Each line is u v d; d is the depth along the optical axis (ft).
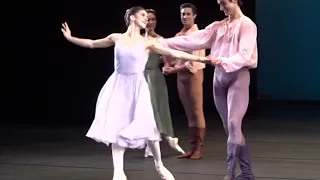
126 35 24.71
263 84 64.13
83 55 50.08
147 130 23.71
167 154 34.40
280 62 63.36
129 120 24.03
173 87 55.93
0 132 44.45
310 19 62.08
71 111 50.60
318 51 62.23
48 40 50.19
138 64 24.27
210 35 24.73
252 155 33.78
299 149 35.73
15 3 49.73
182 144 38.58
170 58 32.83
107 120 23.89
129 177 28.04
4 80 51.31
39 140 40.29
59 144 38.45
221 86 24.41
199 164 31.09
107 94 24.41
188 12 31.65
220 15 54.60
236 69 23.07
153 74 32.63
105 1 48.88
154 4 53.78
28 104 51.19
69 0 49.06
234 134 24.12
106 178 27.91
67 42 49.96
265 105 60.44
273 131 43.68
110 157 33.47
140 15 24.54
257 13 63.21
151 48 24.62
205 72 56.80
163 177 24.75
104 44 25.34
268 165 30.73
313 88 63.00
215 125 47.83
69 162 32.04
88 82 50.24
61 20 49.55
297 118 51.01
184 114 55.52
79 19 49.08
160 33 54.24
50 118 50.78
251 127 46.03
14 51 50.72
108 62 49.90
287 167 30.17
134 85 24.23
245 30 23.44
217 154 34.22
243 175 24.62
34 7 49.67
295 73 63.21
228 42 23.94
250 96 53.72
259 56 63.62
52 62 50.47
